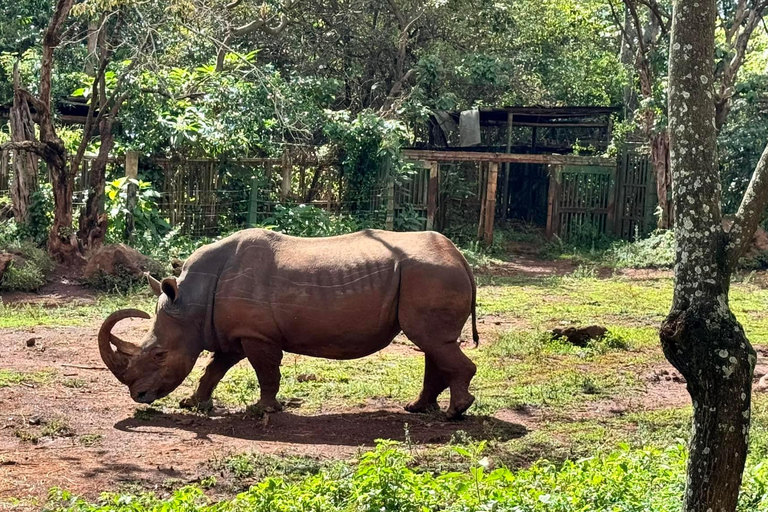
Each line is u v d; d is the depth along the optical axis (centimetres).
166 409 967
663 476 677
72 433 872
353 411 978
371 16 3238
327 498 638
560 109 2920
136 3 1819
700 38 561
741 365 544
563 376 1134
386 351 1276
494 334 1407
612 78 3272
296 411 973
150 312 1492
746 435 550
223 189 2194
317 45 3147
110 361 936
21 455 802
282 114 2294
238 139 2184
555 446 860
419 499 618
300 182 2409
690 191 557
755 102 2727
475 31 3250
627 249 2519
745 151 2694
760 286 2064
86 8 1783
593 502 623
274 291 933
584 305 1717
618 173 2812
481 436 886
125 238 1928
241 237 963
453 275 927
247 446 841
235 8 2538
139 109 2069
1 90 2594
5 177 2030
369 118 2439
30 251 1750
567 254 2633
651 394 1079
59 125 2480
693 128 559
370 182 2456
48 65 1752
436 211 2834
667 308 1695
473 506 600
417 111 2856
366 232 971
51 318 1436
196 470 772
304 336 937
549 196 2775
